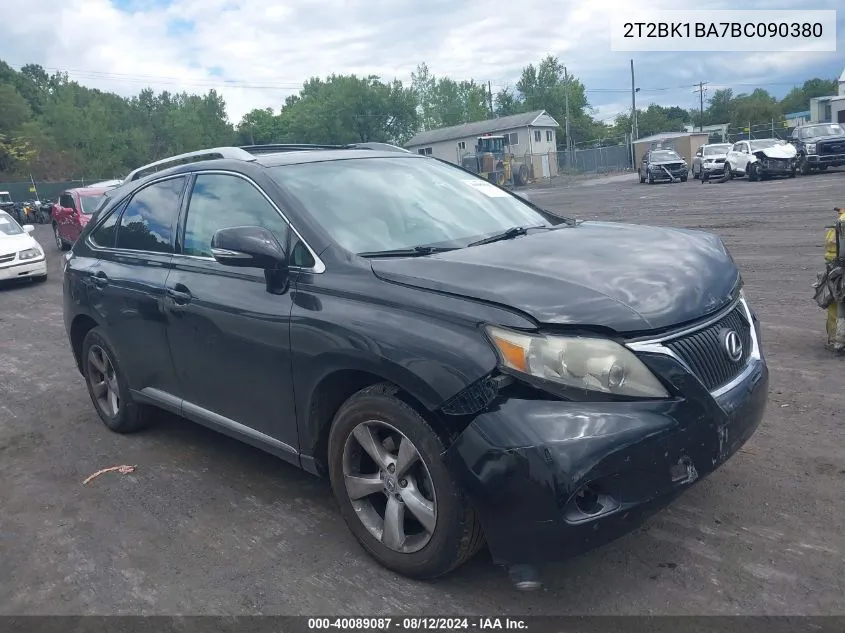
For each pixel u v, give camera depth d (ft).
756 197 67.72
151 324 15.06
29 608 11.14
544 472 8.98
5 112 244.01
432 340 9.95
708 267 11.41
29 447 17.83
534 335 9.37
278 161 13.97
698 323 10.25
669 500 9.62
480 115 323.98
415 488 10.65
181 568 11.89
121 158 299.58
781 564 10.73
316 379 11.46
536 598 10.42
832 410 16.14
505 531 9.41
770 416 16.08
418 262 11.09
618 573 10.83
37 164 233.14
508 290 9.96
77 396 21.66
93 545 12.83
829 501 12.35
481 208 14.33
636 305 9.84
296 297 11.81
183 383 14.78
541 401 9.30
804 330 22.74
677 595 10.23
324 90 256.52
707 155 109.40
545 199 102.83
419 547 10.61
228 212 13.82
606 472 9.09
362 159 14.87
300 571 11.52
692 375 9.72
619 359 9.36
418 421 10.13
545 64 330.34
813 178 83.66
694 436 9.65
